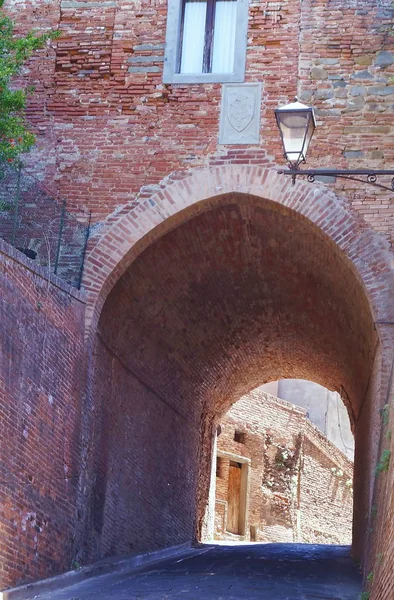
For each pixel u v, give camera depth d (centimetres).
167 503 2023
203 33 1619
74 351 1438
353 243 1487
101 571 1478
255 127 1555
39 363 1291
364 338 1700
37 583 1239
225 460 2889
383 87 1547
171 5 1623
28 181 1572
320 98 1552
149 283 1680
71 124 1609
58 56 1634
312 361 2253
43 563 1301
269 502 3047
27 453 1245
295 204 1512
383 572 1049
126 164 1581
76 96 1619
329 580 1465
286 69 1570
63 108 1616
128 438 1744
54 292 1359
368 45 1563
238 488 2964
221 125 1567
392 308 1452
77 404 1445
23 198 1556
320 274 1695
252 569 1594
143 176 1573
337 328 1878
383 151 1525
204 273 1775
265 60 1578
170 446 2047
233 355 2225
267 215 1577
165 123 1584
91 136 1602
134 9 1631
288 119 1124
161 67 1605
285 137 1127
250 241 1675
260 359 2336
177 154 1571
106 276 1530
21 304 1230
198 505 2331
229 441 2912
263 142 1548
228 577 1452
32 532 1262
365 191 1503
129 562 1631
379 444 1366
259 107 1562
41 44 1495
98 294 1517
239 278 1822
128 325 1691
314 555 1978
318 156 1532
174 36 1611
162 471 1983
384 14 1572
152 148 1580
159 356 1897
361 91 1549
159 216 1555
